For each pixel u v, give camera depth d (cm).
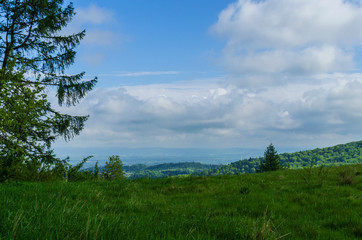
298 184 1092
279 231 459
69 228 298
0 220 297
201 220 484
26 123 1280
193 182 1296
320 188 930
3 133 1175
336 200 731
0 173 974
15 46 1596
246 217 536
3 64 1536
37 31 1639
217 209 670
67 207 450
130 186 1116
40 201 516
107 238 280
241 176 1470
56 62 1731
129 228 333
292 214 625
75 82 1778
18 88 1339
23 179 1076
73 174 1446
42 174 1177
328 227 530
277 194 891
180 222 454
